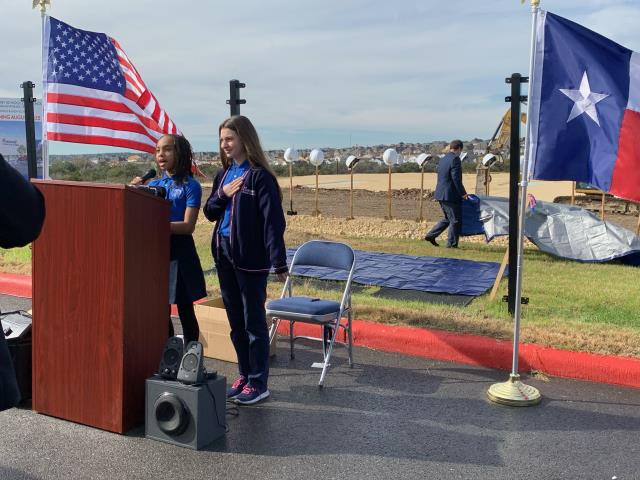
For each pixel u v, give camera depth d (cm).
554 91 448
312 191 2625
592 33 442
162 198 416
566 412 435
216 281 814
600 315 660
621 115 439
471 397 463
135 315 392
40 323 410
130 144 717
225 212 446
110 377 390
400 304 692
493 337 564
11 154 1231
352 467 352
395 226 1402
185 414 371
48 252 402
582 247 1045
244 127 430
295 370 524
